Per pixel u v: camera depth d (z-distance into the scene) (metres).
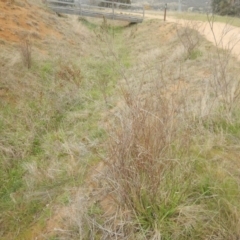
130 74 6.88
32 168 3.77
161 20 15.57
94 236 2.39
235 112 3.80
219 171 2.74
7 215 3.18
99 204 2.71
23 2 11.59
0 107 5.16
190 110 3.72
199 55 7.14
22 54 6.88
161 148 2.48
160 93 3.25
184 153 2.79
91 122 4.89
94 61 8.43
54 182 3.48
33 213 3.14
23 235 2.85
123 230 2.33
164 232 2.22
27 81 6.14
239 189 2.51
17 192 3.56
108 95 5.74
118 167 2.42
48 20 11.77
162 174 2.47
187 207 2.31
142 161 2.37
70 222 2.60
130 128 2.49
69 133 4.66
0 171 3.90
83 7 17.70
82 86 6.59
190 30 9.18
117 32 16.28
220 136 3.34
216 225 2.24
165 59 7.68
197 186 2.58
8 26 8.73
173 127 2.78
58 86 6.34
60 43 9.80
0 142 4.32
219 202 2.40
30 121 4.93
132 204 2.40
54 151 4.19
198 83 4.98
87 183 3.15
